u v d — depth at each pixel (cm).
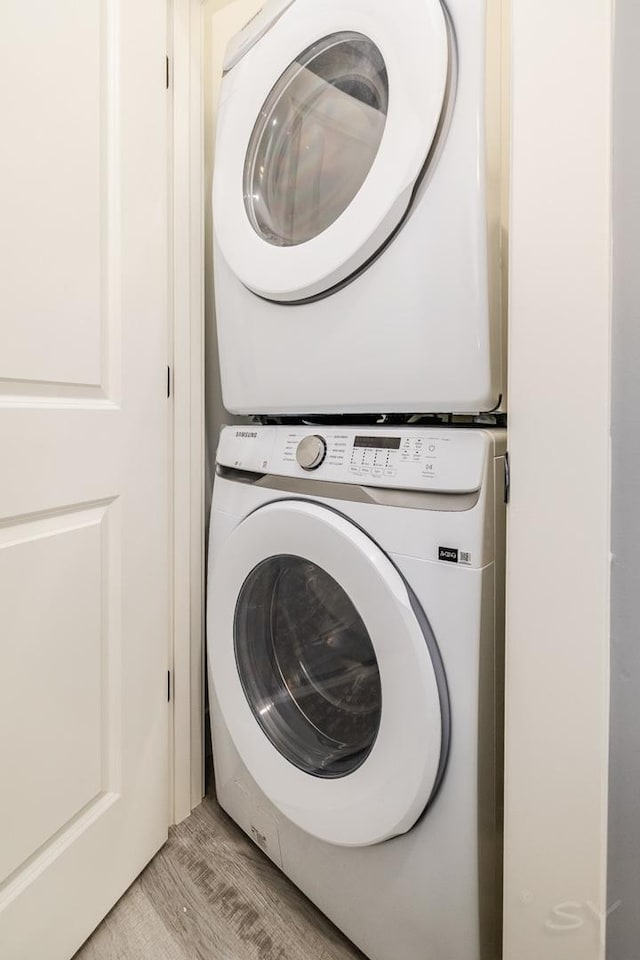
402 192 64
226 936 83
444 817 63
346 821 71
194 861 98
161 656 99
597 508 47
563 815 50
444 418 74
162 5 94
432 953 66
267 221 91
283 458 84
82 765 80
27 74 67
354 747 77
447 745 62
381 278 69
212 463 124
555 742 50
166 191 98
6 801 66
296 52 80
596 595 47
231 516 93
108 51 82
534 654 52
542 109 49
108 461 84
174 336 102
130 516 89
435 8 61
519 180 51
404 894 68
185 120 103
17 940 68
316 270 73
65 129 74
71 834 78
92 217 80
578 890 49
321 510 74
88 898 81
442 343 64
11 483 66
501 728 63
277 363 85
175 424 103
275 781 83
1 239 64
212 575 95
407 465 66
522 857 53
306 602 88
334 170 79
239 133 90
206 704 125
